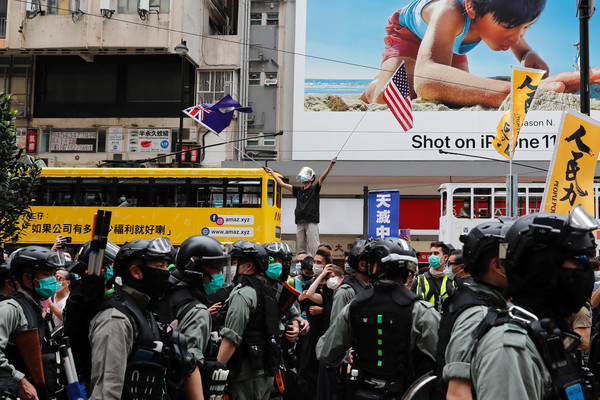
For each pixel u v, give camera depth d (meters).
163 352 3.68
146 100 32.22
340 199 33.34
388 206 15.55
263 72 33.28
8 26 30.66
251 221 19.33
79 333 3.70
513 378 2.23
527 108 12.95
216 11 34.97
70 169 19.98
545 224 2.41
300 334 7.15
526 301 2.46
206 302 4.90
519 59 33.94
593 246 2.41
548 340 2.26
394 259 4.64
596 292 6.24
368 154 33.38
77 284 3.70
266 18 33.84
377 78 33.81
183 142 31.94
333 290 7.80
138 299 3.73
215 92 31.94
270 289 5.71
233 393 5.45
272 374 5.55
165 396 3.77
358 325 4.64
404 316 4.51
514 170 32.53
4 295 4.95
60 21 30.56
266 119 33.06
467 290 2.95
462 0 34.06
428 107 33.72
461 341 2.76
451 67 33.88
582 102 13.12
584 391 2.26
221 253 4.86
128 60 32.28
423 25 34.06
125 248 3.77
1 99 9.48
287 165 32.28
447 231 23.67
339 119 33.44
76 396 3.70
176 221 19.50
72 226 19.69
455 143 33.38
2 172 9.27
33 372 4.64
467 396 2.66
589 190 8.74
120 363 3.47
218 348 5.54
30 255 4.79
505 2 33.81
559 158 8.67
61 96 32.44
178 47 25.91
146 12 30.34
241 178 19.55
